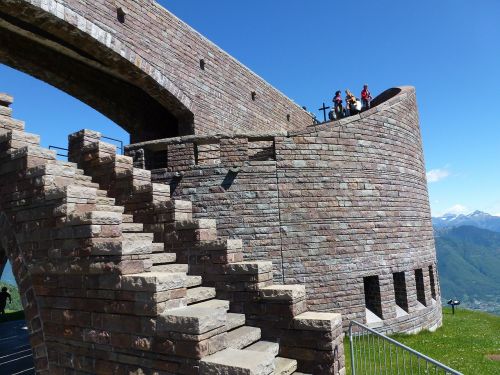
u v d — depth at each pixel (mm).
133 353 4500
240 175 10266
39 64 12680
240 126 16203
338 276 10562
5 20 10078
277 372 5074
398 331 11516
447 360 9508
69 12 10117
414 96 14500
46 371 5371
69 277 5180
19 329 14266
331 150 11000
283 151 10508
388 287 11469
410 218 12727
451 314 20266
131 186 7207
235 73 16281
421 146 14852
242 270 6062
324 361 5414
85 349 4926
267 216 10180
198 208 10188
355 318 10609
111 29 11219
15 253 5957
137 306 4473
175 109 13734
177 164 10438
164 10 13078
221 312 4414
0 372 9172
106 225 5152
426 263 13531
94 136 8031
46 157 6199
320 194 10664
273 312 5805
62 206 5355
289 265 10117
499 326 16203
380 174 11820
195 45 14227
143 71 12102
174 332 4191
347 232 10867
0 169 6270
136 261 4820
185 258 6562
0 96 6402
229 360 3996
